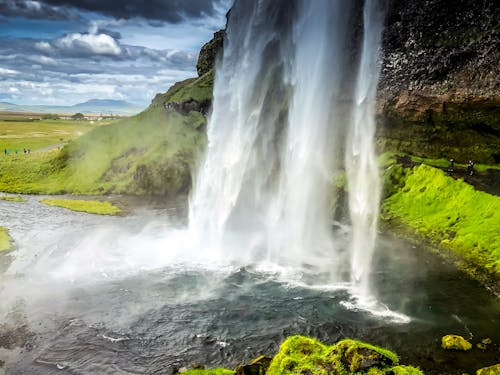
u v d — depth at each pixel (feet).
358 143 219.82
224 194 199.62
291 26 195.31
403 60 219.41
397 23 220.64
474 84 195.21
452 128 203.62
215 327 100.89
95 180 285.02
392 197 194.08
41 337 96.43
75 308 109.70
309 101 201.98
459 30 201.46
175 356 89.71
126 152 304.50
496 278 119.24
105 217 209.26
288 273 131.95
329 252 150.82
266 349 91.97
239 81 206.49
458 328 97.30
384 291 117.91
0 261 142.20
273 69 199.82
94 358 88.94
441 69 206.28
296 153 198.29
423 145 213.25
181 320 104.01
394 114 221.87
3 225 191.72
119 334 98.02
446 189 174.40
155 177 267.80
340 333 96.94
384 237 165.07
